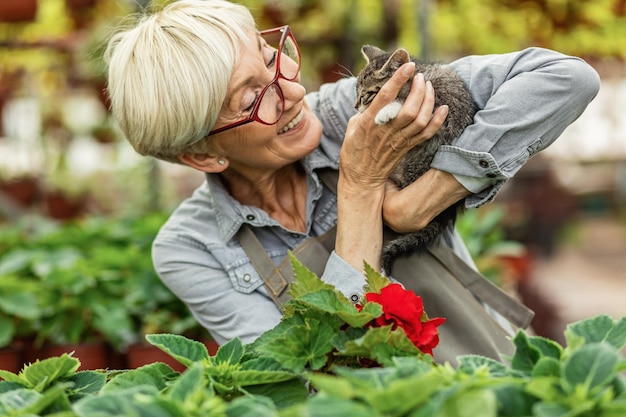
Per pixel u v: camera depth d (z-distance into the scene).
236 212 2.75
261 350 1.80
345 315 1.82
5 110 8.43
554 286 9.61
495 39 8.23
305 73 7.76
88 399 1.50
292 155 2.67
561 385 1.49
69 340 4.24
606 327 1.76
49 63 8.49
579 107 2.48
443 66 3.03
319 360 1.81
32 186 8.14
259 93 2.61
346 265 2.53
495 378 1.59
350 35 7.39
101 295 4.32
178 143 2.64
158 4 2.98
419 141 2.51
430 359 1.77
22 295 4.11
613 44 8.12
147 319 4.32
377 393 1.39
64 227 5.89
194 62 2.52
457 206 2.86
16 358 4.11
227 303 2.75
